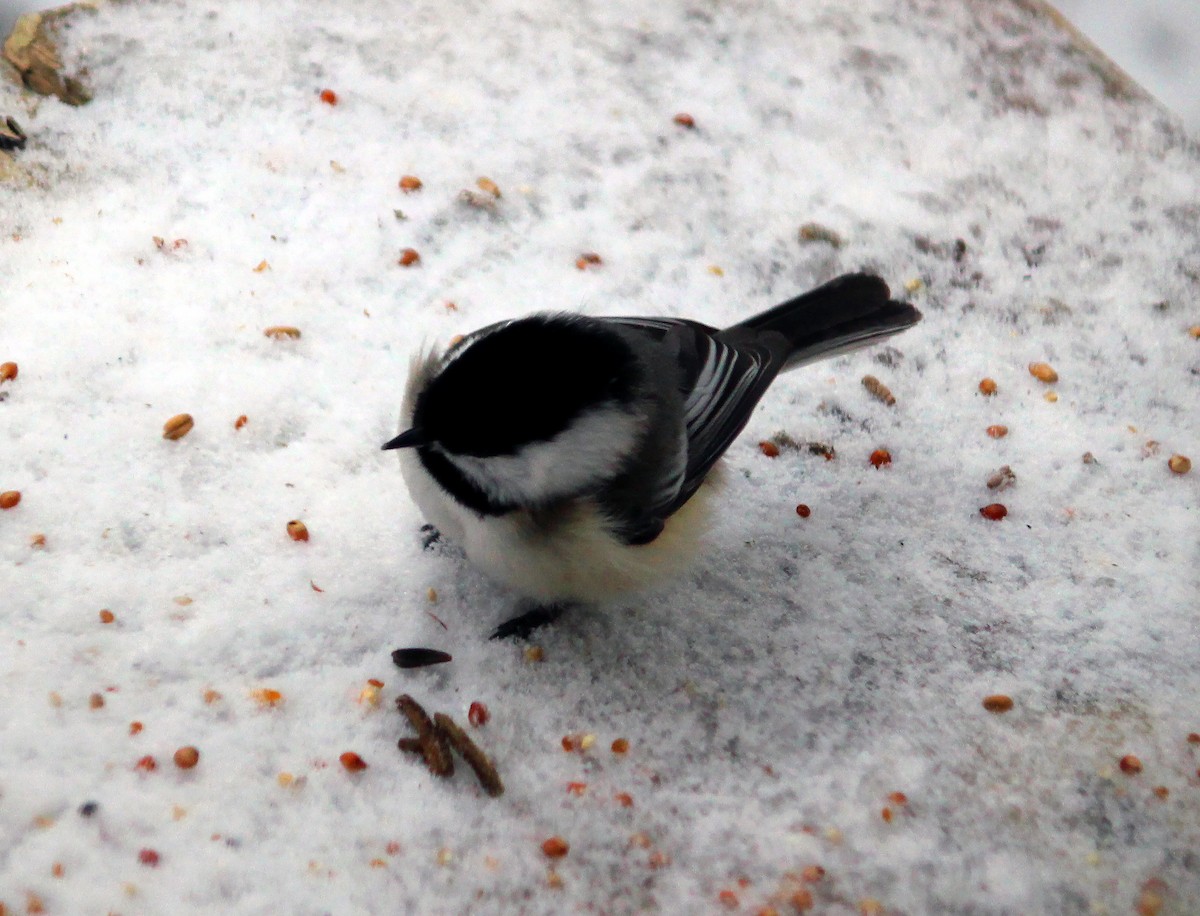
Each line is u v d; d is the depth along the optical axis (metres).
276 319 4.88
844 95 6.54
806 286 5.51
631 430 3.57
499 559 3.64
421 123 5.88
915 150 6.29
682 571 4.16
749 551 4.50
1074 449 4.98
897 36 6.96
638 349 3.86
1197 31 8.90
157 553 4.03
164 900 3.09
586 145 5.98
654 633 4.16
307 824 3.37
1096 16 9.02
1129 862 3.62
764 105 6.41
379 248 5.27
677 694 3.97
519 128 5.98
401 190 5.53
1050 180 6.22
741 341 4.31
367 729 3.66
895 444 4.95
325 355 4.80
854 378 5.19
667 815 3.61
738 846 3.55
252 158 5.49
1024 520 4.70
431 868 3.35
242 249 5.11
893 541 4.59
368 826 3.41
